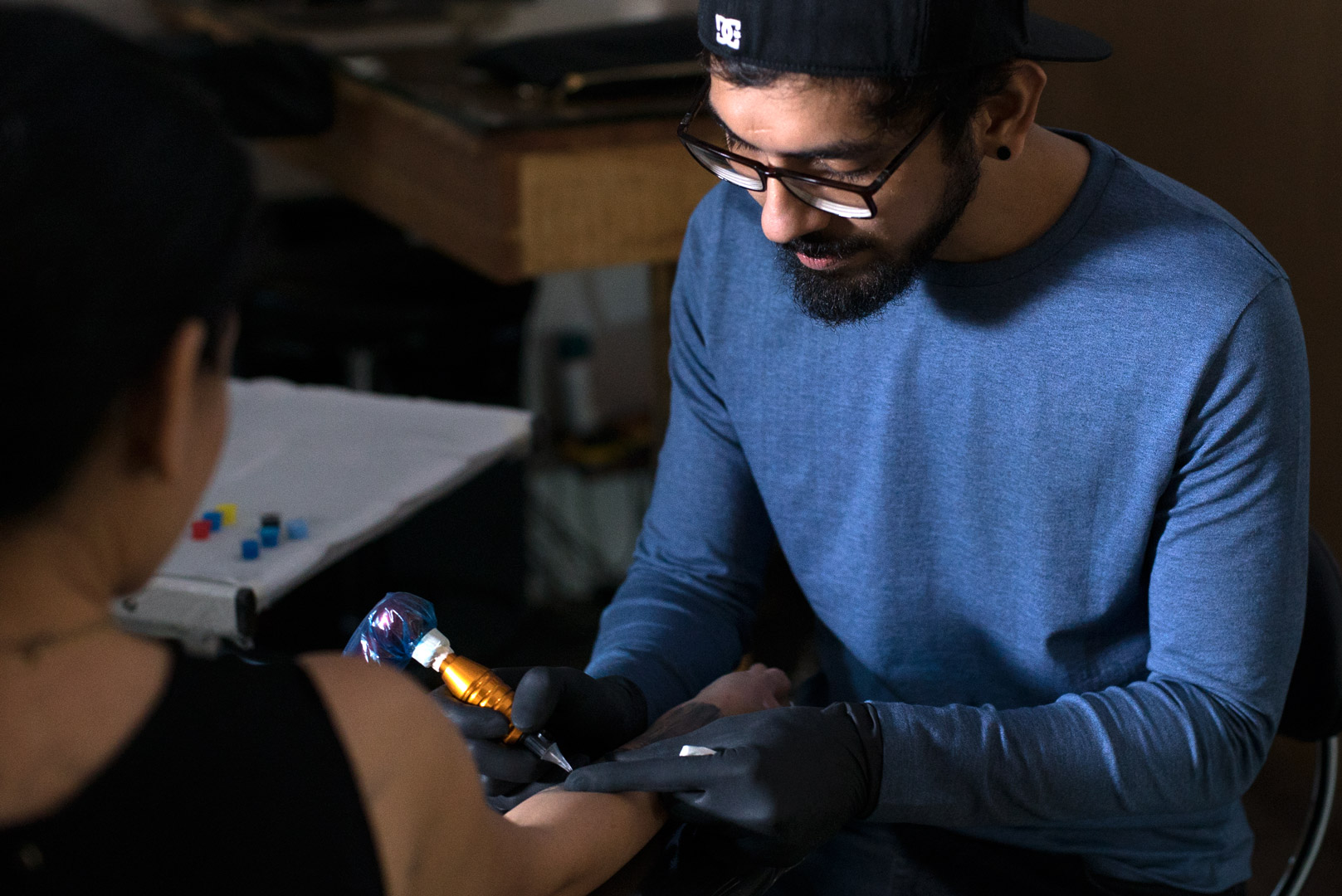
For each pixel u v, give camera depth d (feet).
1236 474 2.80
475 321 7.93
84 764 1.45
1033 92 2.67
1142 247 2.84
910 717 2.74
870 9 2.34
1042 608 3.13
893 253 2.67
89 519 1.47
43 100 1.31
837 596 3.46
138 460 1.49
